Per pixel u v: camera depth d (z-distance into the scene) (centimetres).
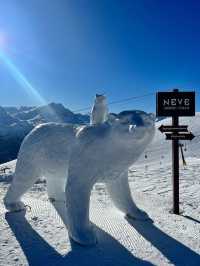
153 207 417
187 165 865
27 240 266
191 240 290
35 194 466
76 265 238
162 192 543
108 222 312
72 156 274
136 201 448
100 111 291
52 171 306
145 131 246
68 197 271
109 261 245
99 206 374
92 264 240
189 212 407
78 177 269
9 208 319
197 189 554
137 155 268
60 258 245
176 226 324
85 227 269
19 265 233
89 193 272
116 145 260
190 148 1811
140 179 673
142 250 264
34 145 307
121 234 288
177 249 270
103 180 279
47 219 305
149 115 255
